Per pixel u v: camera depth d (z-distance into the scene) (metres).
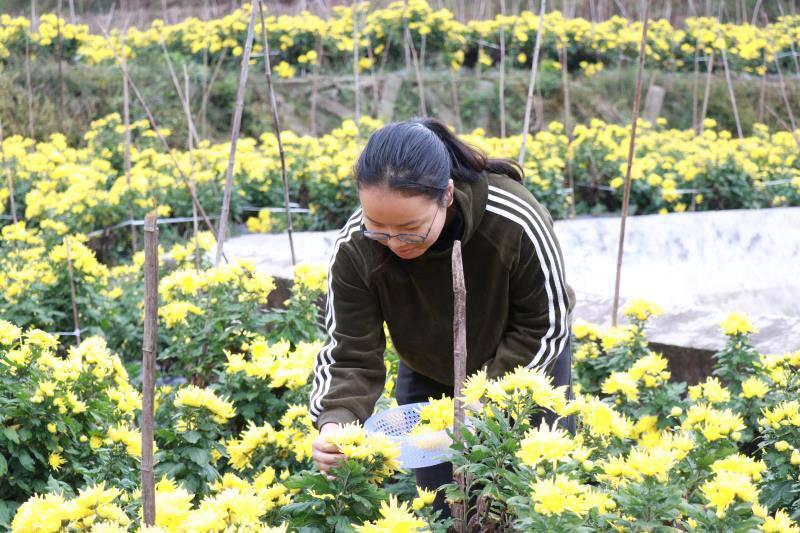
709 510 2.00
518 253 2.37
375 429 2.42
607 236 6.67
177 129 11.90
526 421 2.08
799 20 15.76
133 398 3.19
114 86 11.92
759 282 6.03
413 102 13.30
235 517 1.97
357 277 2.49
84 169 8.12
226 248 6.06
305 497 2.23
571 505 1.82
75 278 5.16
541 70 14.37
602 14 17.22
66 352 5.11
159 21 13.73
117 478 2.82
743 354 3.68
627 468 2.03
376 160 2.09
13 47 12.52
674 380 4.23
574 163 10.24
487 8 15.66
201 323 4.21
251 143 9.31
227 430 3.70
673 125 14.30
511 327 2.54
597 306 4.82
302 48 13.51
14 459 2.98
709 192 9.96
